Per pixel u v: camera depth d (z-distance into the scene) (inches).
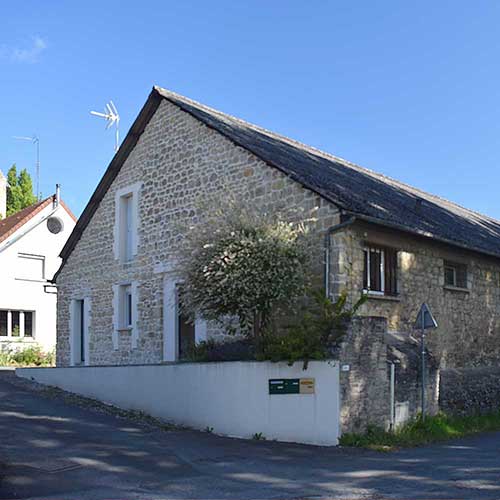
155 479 357.1
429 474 362.9
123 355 748.6
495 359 714.8
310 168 637.3
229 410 501.4
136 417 550.0
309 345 464.4
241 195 616.4
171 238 700.0
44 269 1235.2
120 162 778.8
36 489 329.4
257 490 333.1
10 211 1989.4
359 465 391.5
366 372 473.7
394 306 578.2
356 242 540.1
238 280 495.2
